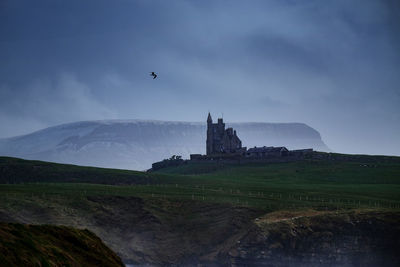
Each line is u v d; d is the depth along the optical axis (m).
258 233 182.50
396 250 180.12
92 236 112.19
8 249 82.44
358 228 185.62
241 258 178.25
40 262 85.12
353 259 178.75
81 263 96.69
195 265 187.00
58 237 102.31
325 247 180.75
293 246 180.25
